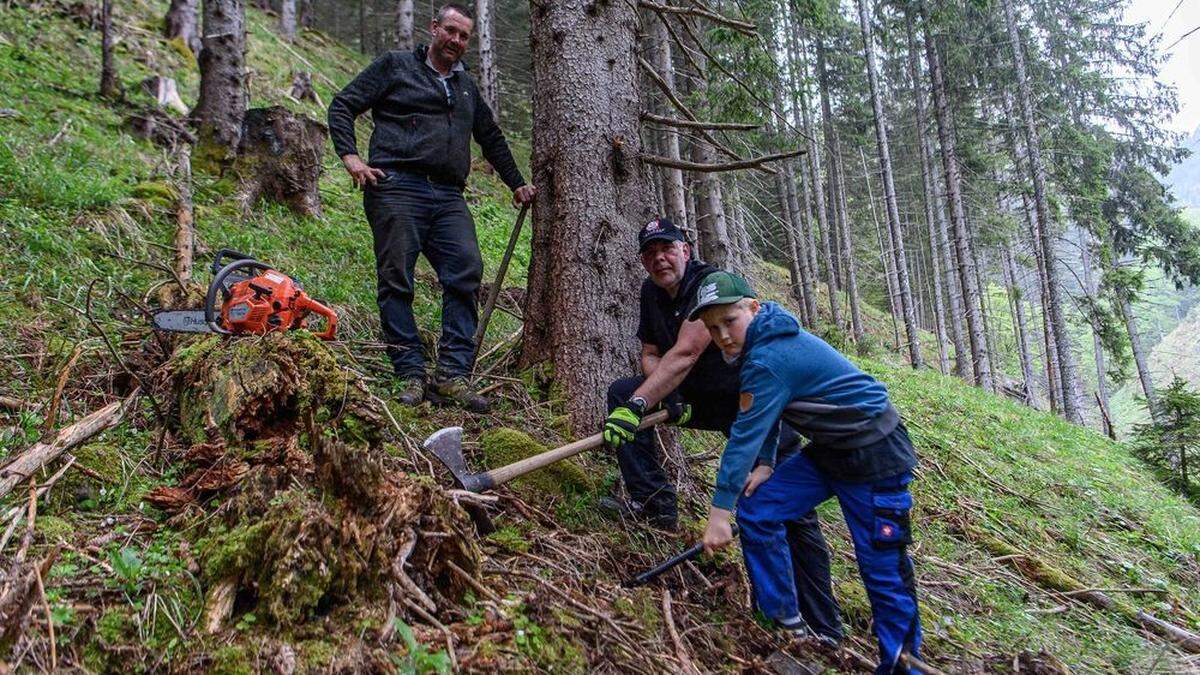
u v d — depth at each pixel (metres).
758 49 7.49
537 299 4.20
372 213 3.77
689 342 2.97
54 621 1.70
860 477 2.67
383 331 4.05
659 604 2.72
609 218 3.98
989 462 7.67
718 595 3.03
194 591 1.95
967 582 4.54
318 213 6.49
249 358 2.65
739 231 12.90
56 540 2.04
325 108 13.16
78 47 9.02
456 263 3.86
